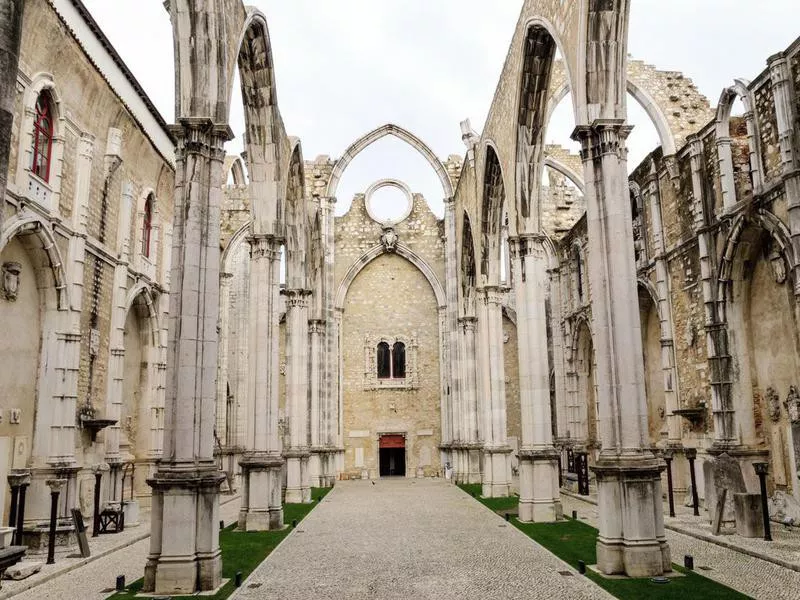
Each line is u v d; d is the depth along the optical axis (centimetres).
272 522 1716
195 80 1202
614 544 1098
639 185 2536
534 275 1845
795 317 1645
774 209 1675
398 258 4019
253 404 1742
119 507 1881
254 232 1814
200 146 1181
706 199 1994
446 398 3731
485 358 2508
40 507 1557
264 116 1805
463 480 3206
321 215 3675
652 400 2583
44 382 1628
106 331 1980
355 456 3803
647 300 2589
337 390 3762
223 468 3191
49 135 1653
